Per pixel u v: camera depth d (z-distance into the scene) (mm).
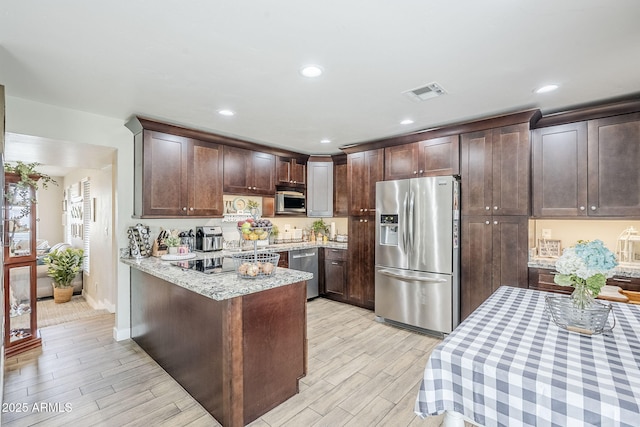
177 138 3449
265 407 2068
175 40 1767
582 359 1145
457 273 3299
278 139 4141
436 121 3316
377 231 3811
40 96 2588
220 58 1972
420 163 3650
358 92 2525
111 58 1971
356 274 4359
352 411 2094
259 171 4375
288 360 2240
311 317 3975
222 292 1841
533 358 1152
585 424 920
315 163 5129
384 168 4012
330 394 2289
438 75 2209
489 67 2090
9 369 2641
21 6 1456
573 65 2061
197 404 2160
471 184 3258
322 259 4875
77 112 2949
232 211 4402
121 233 3264
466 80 2295
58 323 3797
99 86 2395
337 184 5086
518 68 2102
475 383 1126
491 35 1709
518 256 2969
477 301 3197
